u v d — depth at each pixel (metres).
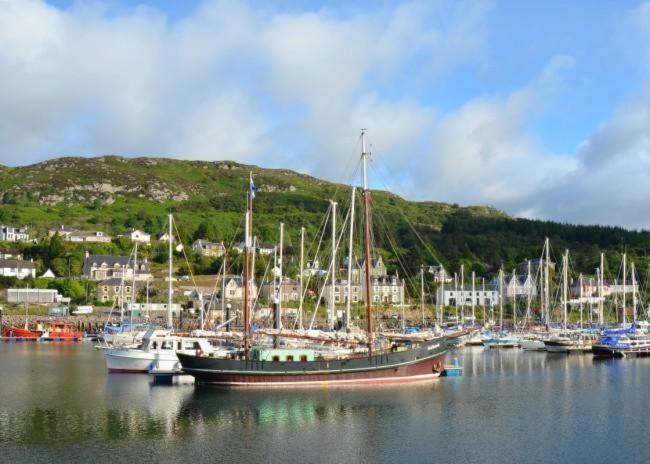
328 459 50.97
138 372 95.00
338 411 67.06
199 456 51.56
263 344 97.75
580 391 80.69
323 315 170.25
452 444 55.16
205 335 94.19
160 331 96.50
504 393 78.56
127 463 49.72
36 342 160.50
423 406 70.06
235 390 77.31
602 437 57.47
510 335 158.12
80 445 54.41
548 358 123.19
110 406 69.50
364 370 81.06
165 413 65.94
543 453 52.62
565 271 156.25
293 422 62.38
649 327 157.25
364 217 88.88
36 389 80.56
